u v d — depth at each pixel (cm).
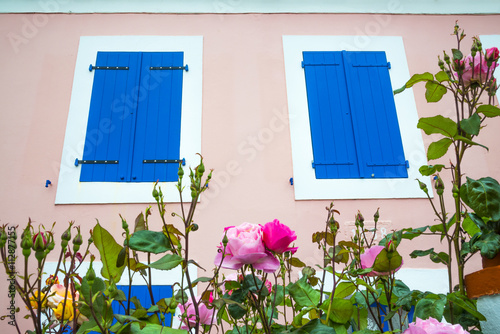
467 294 148
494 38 498
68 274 96
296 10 511
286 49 488
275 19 507
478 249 137
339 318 121
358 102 461
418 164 434
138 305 111
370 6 515
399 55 489
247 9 509
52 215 401
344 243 139
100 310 91
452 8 515
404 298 129
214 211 411
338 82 471
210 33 496
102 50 477
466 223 155
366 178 426
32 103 449
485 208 135
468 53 491
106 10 499
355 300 137
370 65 480
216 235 401
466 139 142
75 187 412
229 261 100
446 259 150
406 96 465
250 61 483
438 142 154
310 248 396
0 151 425
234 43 492
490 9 515
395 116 455
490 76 152
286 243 101
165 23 498
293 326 121
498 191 136
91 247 383
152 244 99
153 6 504
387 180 425
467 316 135
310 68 477
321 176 427
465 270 379
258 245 100
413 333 108
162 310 108
